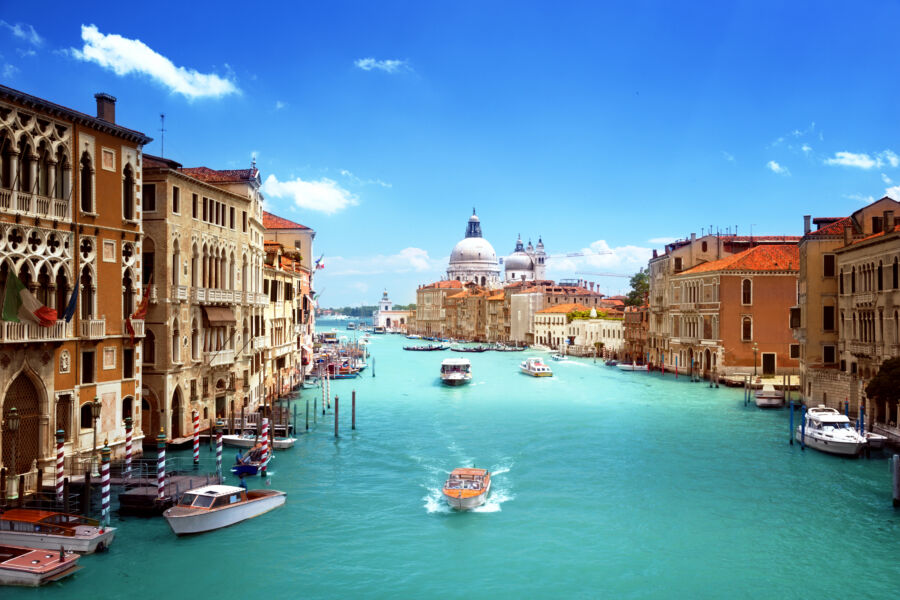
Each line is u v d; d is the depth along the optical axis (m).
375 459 41.03
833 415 43.44
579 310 149.75
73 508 28.23
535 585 24.05
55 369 29.52
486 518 30.67
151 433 38.69
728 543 27.73
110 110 34.78
